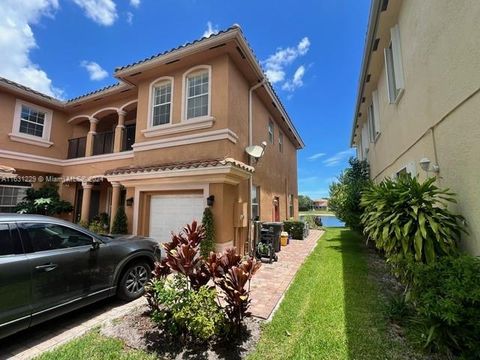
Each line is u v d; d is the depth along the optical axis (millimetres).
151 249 6016
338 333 3910
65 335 4055
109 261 5023
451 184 4473
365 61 9258
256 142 11438
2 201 11867
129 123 14008
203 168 7707
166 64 9312
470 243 3928
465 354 3025
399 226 4418
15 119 11875
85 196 12258
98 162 12242
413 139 6316
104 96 12172
